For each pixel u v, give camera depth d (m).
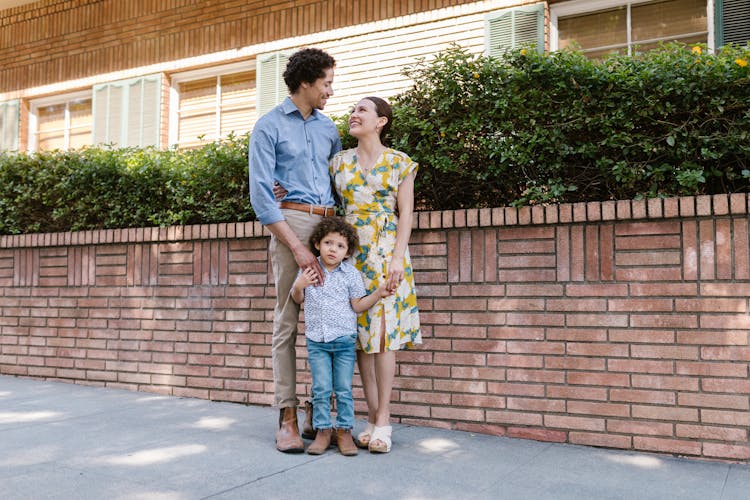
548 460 3.01
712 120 3.27
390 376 3.16
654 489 2.55
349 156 3.33
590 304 3.37
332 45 7.21
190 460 2.85
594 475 2.76
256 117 7.77
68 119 9.12
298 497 2.37
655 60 3.46
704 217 3.17
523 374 3.50
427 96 3.92
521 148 3.58
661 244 3.24
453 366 3.69
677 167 3.38
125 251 5.00
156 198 4.95
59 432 3.38
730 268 3.10
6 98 9.34
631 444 3.21
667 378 3.17
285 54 7.46
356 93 7.04
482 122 3.69
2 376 5.56
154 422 3.68
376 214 3.19
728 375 3.05
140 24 8.45
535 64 3.58
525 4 6.38
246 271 4.43
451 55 3.96
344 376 3.08
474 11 6.57
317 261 3.12
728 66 3.22
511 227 3.60
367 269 3.15
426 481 2.61
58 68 8.99
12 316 5.58
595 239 3.39
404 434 3.52
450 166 3.69
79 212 5.26
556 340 3.44
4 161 5.62
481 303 3.64
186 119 8.27
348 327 3.07
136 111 8.34
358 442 3.24
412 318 3.23
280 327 3.23
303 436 3.41
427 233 3.81
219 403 4.37
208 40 7.96
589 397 3.33
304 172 3.28
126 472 2.64
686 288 3.17
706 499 2.43
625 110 3.40
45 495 2.32
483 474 2.74
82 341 5.17
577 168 3.63
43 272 5.43
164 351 4.74
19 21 9.35
